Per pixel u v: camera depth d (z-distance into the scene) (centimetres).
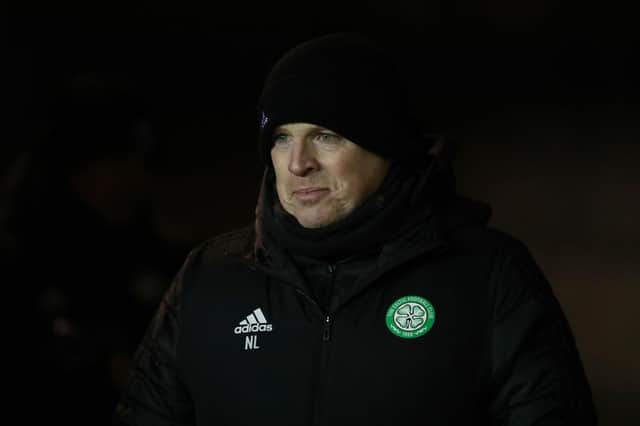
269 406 569
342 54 556
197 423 596
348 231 563
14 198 865
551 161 4688
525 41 6050
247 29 5725
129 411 614
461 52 5947
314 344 569
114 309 884
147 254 948
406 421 546
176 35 5531
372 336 560
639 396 1855
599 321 2408
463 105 5750
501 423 550
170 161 4666
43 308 834
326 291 579
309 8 5822
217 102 5534
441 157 600
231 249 618
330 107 541
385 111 557
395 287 568
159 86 5450
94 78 915
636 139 4997
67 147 881
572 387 543
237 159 4797
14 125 3856
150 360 616
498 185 4319
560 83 5872
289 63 561
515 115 5550
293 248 573
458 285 563
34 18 4559
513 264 568
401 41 5978
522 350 545
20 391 810
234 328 588
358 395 554
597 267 3005
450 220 590
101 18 5009
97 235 888
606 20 5900
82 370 838
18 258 841
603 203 3941
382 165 568
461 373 547
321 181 557
